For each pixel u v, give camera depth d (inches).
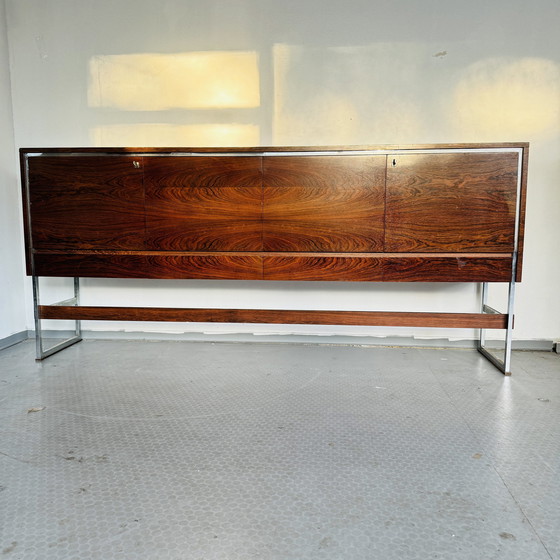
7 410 83.6
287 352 121.8
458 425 77.3
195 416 81.4
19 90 127.3
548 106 114.8
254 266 102.7
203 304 131.5
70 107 127.0
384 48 117.6
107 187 102.8
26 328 135.5
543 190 117.3
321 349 124.7
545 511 53.7
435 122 118.4
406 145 95.9
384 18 116.6
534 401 87.7
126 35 123.1
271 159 98.7
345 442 71.4
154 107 124.9
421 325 103.8
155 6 121.5
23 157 103.7
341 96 120.0
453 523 51.5
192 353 120.9
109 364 111.3
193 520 52.1
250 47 120.6
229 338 132.7
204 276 104.2
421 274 99.9
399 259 99.7
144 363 112.1
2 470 63.0
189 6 120.7
